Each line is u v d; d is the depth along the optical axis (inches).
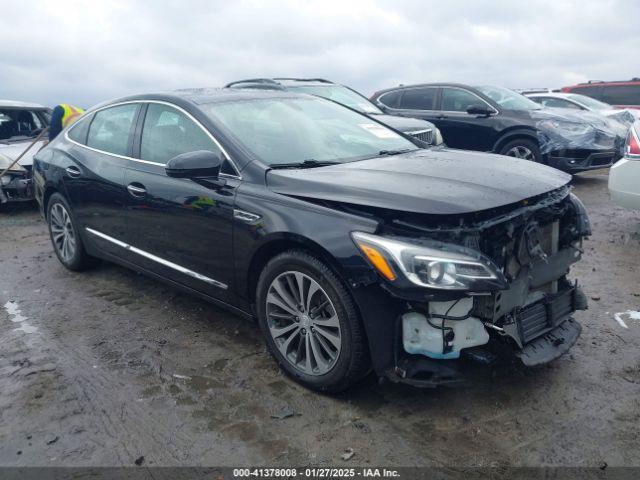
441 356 106.1
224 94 162.2
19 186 297.3
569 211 134.2
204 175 129.3
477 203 105.9
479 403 116.8
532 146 336.2
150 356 140.9
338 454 102.6
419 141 172.2
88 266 204.8
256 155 134.9
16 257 228.2
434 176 121.0
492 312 106.3
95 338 151.9
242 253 129.4
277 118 154.5
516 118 344.5
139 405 119.3
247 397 121.3
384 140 163.8
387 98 414.3
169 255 153.4
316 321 118.5
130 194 160.6
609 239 232.5
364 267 105.4
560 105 552.7
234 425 111.6
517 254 113.8
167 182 148.9
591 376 125.9
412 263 101.5
